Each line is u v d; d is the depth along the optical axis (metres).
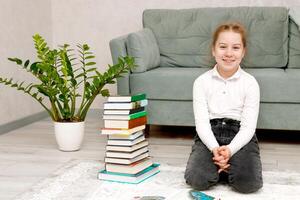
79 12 3.68
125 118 1.92
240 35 1.95
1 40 2.98
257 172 1.80
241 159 1.85
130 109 1.92
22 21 3.27
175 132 3.07
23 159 2.35
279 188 1.85
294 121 2.60
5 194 1.82
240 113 2.01
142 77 2.72
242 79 2.00
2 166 2.22
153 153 2.47
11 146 2.65
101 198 1.75
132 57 2.59
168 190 1.84
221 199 1.73
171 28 3.22
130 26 3.62
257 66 3.06
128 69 2.54
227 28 1.97
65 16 3.71
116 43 2.74
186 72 2.76
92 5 3.65
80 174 2.06
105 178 1.97
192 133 3.04
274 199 1.73
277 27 3.04
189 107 2.70
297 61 3.01
